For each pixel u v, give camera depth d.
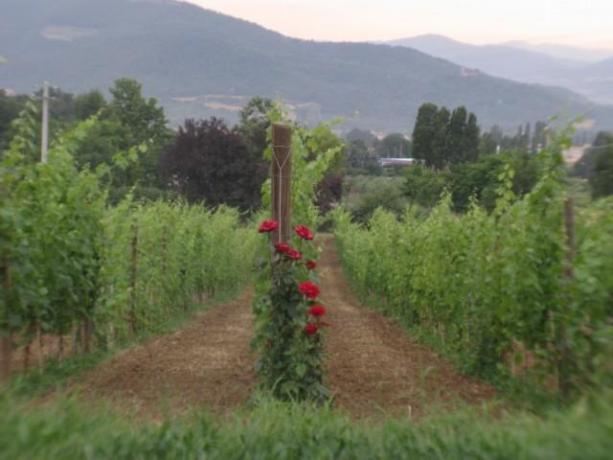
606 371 6.26
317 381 7.94
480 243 10.19
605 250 6.91
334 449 5.35
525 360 8.79
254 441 5.35
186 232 18.62
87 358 10.46
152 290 14.99
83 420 5.26
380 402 8.24
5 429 4.55
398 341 13.87
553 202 8.13
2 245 7.83
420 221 17.88
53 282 9.41
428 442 5.35
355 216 43.16
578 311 7.12
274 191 8.76
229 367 10.35
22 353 10.71
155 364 10.57
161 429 5.37
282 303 7.96
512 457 4.87
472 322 10.46
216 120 40.84
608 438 4.51
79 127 10.44
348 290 30.50
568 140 8.17
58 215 9.45
